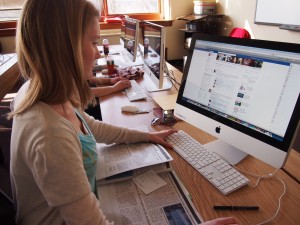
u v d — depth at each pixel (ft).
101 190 2.82
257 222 2.37
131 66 7.78
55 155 1.94
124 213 2.51
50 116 2.08
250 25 12.15
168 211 2.51
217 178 2.89
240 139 3.05
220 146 3.51
